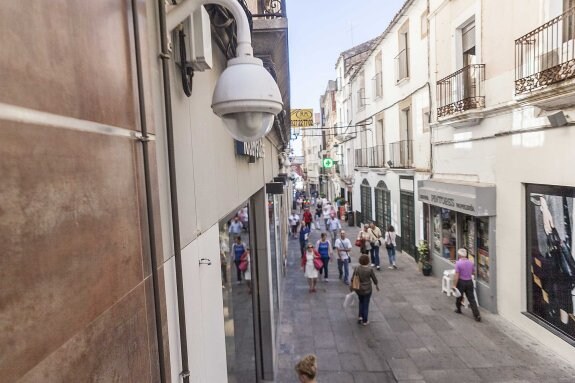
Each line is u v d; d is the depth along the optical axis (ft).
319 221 88.99
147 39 4.99
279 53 13.57
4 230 2.41
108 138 3.81
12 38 2.56
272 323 21.06
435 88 38.52
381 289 36.35
